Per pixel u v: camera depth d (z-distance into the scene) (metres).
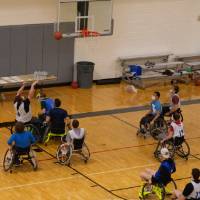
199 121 22.72
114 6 27.17
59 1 25.23
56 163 17.84
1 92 25.05
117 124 21.78
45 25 25.58
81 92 25.98
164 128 20.23
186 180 17.05
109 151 19.08
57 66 26.48
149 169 16.62
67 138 17.72
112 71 28.11
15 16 24.84
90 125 21.50
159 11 28.48
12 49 25.09
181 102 25.20
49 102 19.72
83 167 17.66
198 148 19.83
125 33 27.91
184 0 29.02
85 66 26.36
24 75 25.34
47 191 15.84
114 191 16.08
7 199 15.20
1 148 18.73
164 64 28.62
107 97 25.36
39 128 19.30
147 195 15.62
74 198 15.49
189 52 30.08
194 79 28.70
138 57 28.38
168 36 29.16
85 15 26.22
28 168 17.34
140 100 25.16
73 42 26.56
